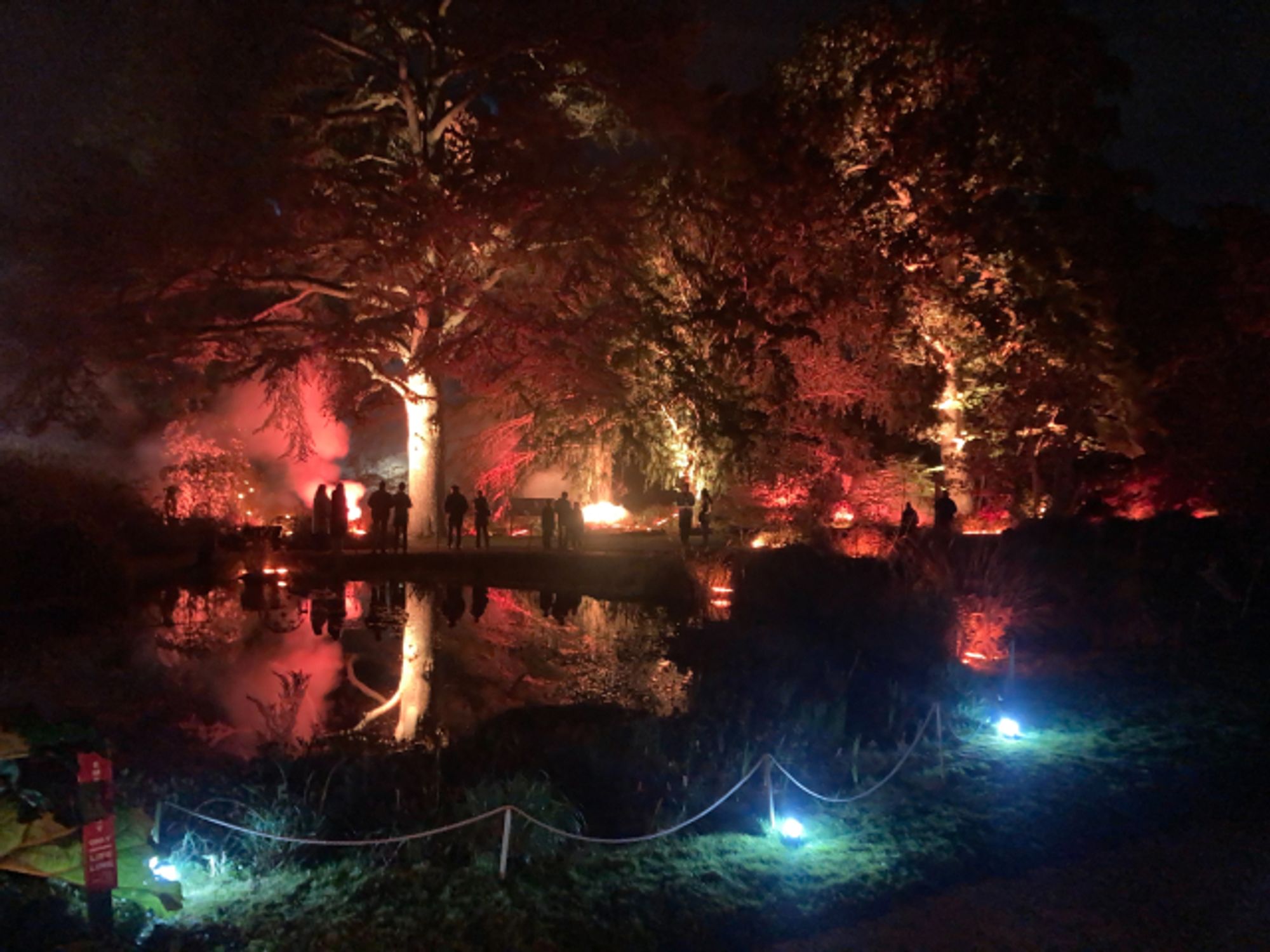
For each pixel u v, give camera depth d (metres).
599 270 28.20
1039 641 12.69
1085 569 14.22
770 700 10.03
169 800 6.62
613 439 33.91
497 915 5.14
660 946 4.98
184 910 5.14
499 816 6.42
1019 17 26.61
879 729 9.30
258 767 7.83
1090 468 31.94
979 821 6.82
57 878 4.58
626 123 30.20
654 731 8.90
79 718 7.62
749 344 28.33
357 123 29.75
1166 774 7.80
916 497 29.58
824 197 27.72
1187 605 13.59
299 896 5.41
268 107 25.98
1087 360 26.91
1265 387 20.25
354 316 28.66
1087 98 27.28
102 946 4.26
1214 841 6.46
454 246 26.36
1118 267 26.55
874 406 30.67
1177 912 5.45
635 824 6.83
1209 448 20.38
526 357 27.78
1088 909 5.48
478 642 15.09
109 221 23.66
